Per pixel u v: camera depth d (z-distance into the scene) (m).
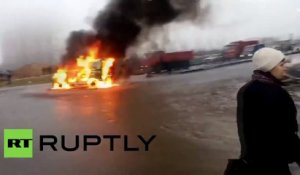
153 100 11.63
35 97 14.60
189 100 11.11
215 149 5.70
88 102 12.14
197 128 7.27
